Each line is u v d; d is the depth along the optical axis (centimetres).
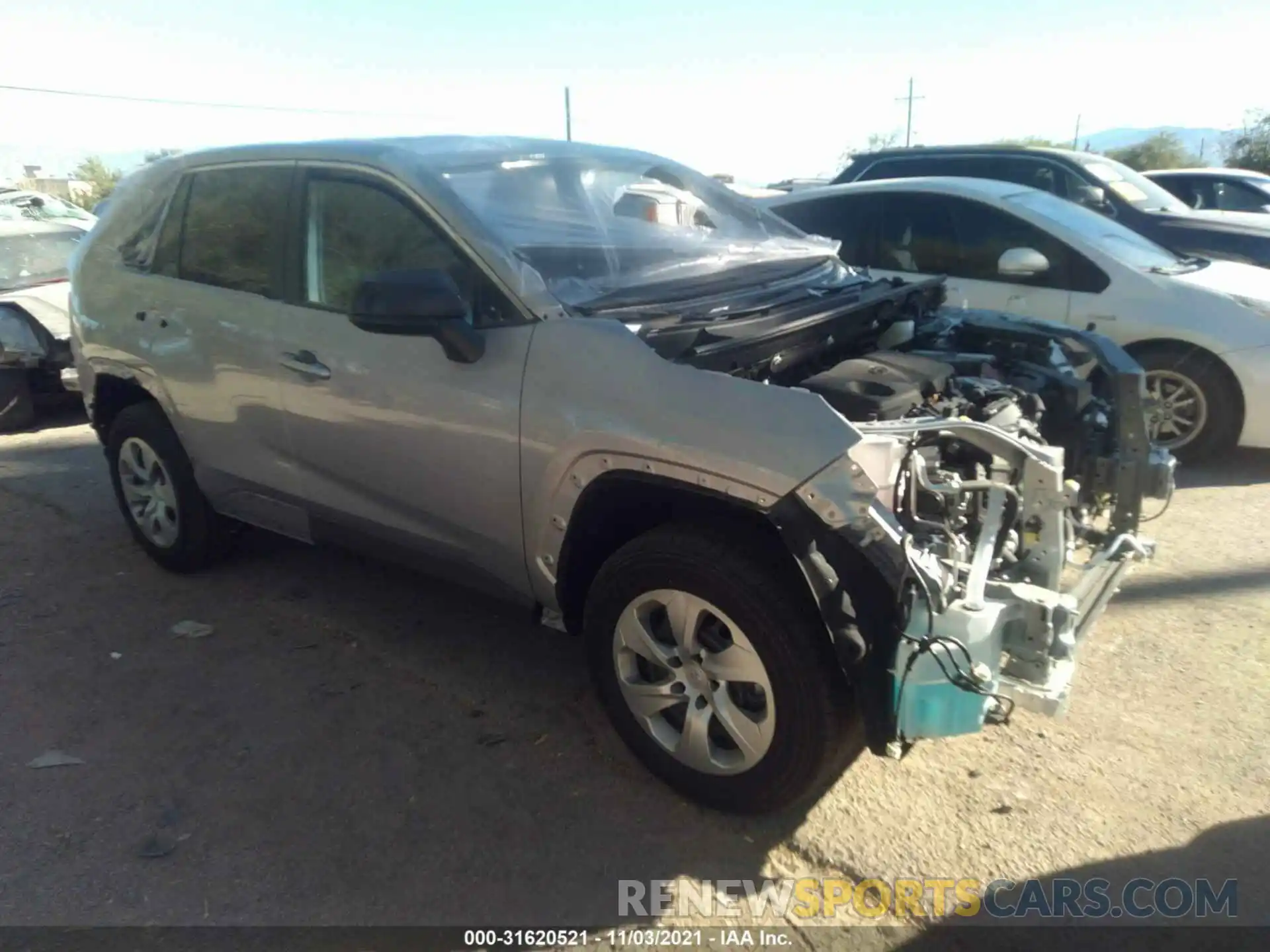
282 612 424
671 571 275
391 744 327
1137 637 387
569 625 322
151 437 439
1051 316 608
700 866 270
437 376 317
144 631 408
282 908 256
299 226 367
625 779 307
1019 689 249
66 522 539
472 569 337
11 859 274
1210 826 280
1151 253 622
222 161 405
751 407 256
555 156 389
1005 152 916
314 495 375
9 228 874
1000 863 269
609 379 280
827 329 337
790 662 256
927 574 243
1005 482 292
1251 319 558
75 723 341
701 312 322
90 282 458
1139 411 356
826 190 706
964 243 640
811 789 271
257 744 328
